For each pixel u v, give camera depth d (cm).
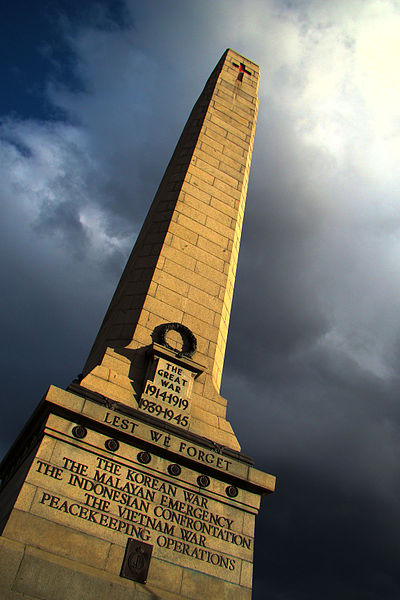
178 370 1366
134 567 1030
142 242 1747
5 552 916
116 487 1105
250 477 1255
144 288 1534
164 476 1167
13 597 879
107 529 1049
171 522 1123
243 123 2159
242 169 2000
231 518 1195
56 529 1002
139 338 1415
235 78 2319
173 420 1280
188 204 1772
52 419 1113
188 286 1594
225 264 1711
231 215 1844
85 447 1115
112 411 1180
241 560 1153
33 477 1038
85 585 948
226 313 1658
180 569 1079
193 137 2003
